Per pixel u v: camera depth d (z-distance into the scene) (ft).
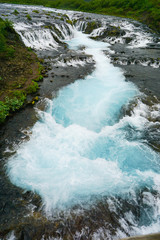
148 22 127.85
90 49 78.02
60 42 84.74
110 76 52.54
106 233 16.28
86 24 117.50
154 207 18.80
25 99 37.73
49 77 49.06
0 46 53.06
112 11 183.11
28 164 23.73
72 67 57.21
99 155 26.03
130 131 30.55
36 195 19.67
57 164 24.03
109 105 38.24
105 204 18.90
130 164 24.43
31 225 16.53
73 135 29.86
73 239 15.70
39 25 88.07
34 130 30.25
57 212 17.95
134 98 40.14
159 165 24.14
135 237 13.75
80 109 37.32
